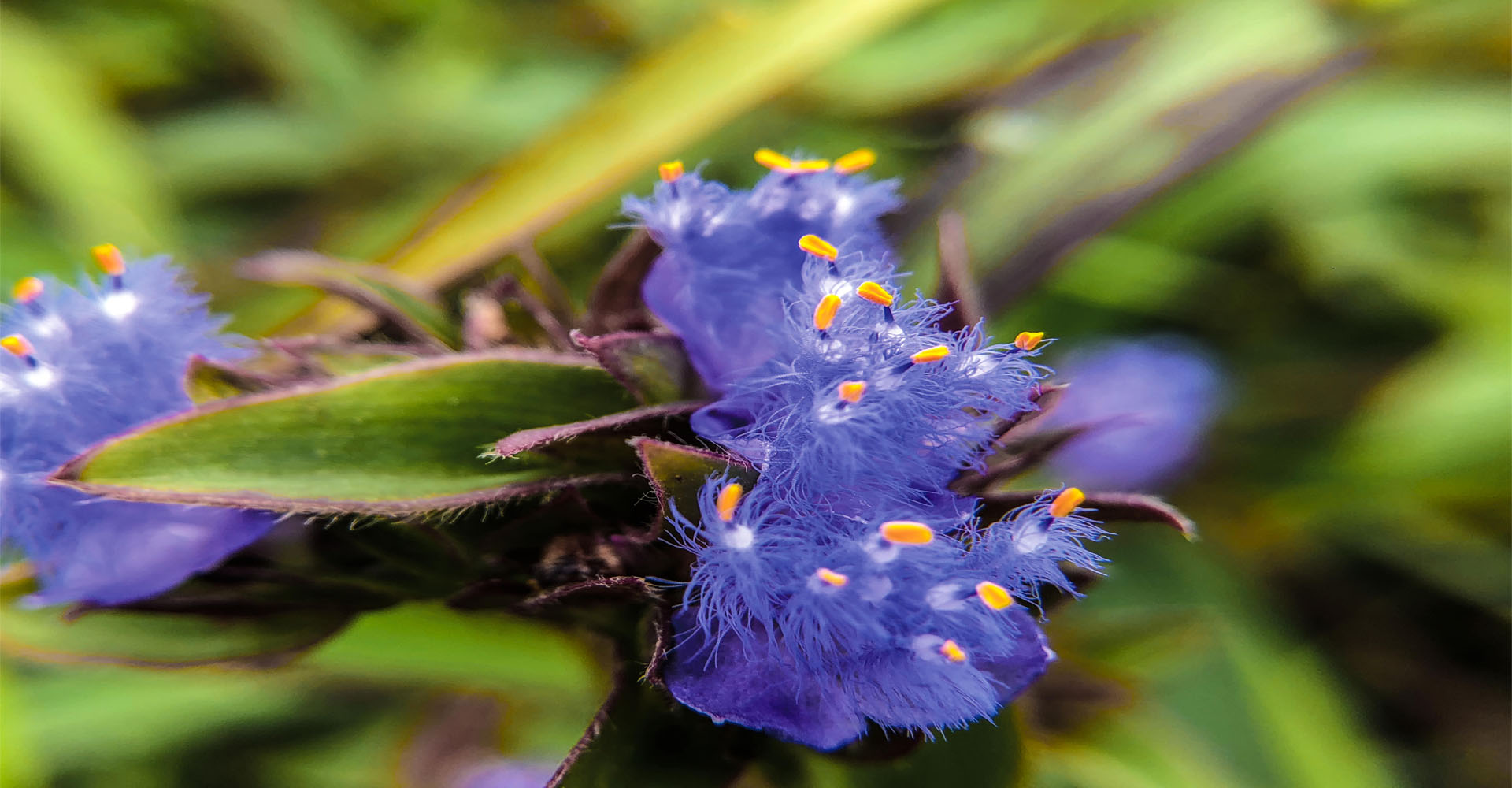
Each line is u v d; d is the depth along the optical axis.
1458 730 0.13
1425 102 0.13
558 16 0.15
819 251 0.06
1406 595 0.13
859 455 0.06
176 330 0.06
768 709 0.06
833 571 0.06
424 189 0.14
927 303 0.06
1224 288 0.14
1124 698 0.08
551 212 0.10
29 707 0.11
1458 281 0.13
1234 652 0.12
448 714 0.12
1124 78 0.10
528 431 0.06
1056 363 0.12
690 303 0.06
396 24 0.16
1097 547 0.10
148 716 0.12
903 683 0.06
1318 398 0.13
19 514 0.06
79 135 0.13
